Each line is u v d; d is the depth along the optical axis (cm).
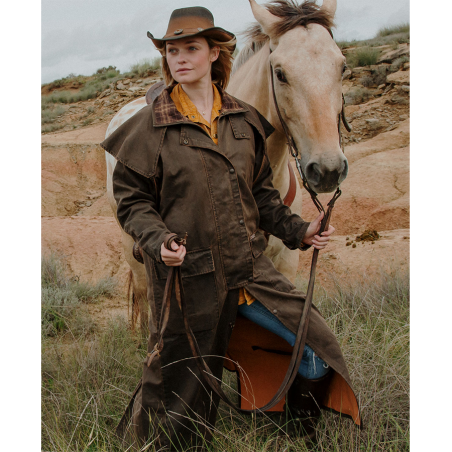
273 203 212
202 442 195
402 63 1234
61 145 1257
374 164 809
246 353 229
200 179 182
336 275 486
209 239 184
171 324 188
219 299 187
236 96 276
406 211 661
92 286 520
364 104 1166
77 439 216
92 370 276
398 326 292
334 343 192
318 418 204
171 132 185
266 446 195
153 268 191
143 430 197
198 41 184
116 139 192
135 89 1730
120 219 192
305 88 206
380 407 218
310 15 217
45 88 2098
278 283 198
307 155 208
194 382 190
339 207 711
